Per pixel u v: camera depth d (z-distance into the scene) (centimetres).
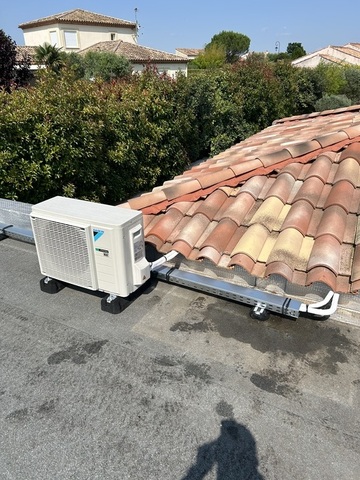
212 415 200
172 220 337
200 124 1358
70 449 185
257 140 662
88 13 3922
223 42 5506
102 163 848
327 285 247
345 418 196
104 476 172
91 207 279
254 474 171
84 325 274
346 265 254
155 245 314
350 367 228
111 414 203
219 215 328
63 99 724
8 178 650
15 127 641
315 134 529
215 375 225
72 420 200
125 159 910
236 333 259
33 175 681
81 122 751
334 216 289
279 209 318
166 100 1077
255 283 290
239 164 382
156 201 355
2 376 231
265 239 288
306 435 187
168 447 184
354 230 282
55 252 284
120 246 255
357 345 245
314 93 2323
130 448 184
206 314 279
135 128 945
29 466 178
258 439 186
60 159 730
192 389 216
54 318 284
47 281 312
